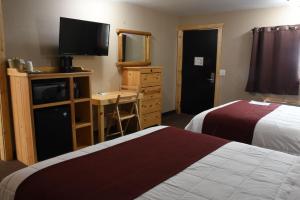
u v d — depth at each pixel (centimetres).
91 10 382
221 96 535
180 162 161
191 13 530
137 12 462
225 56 519
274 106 355
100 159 164
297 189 128
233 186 130
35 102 281
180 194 123
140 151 179
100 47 383
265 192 124
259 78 472
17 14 302
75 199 118
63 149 314
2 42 288
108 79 427
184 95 589
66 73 304
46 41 332
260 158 167
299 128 251
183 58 577
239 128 278
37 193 126
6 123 305
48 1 329
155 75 460
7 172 281
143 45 484
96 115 407
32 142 282
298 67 436
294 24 434
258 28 462
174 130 229
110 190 126
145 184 133
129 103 430
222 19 513
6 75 298
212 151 179
